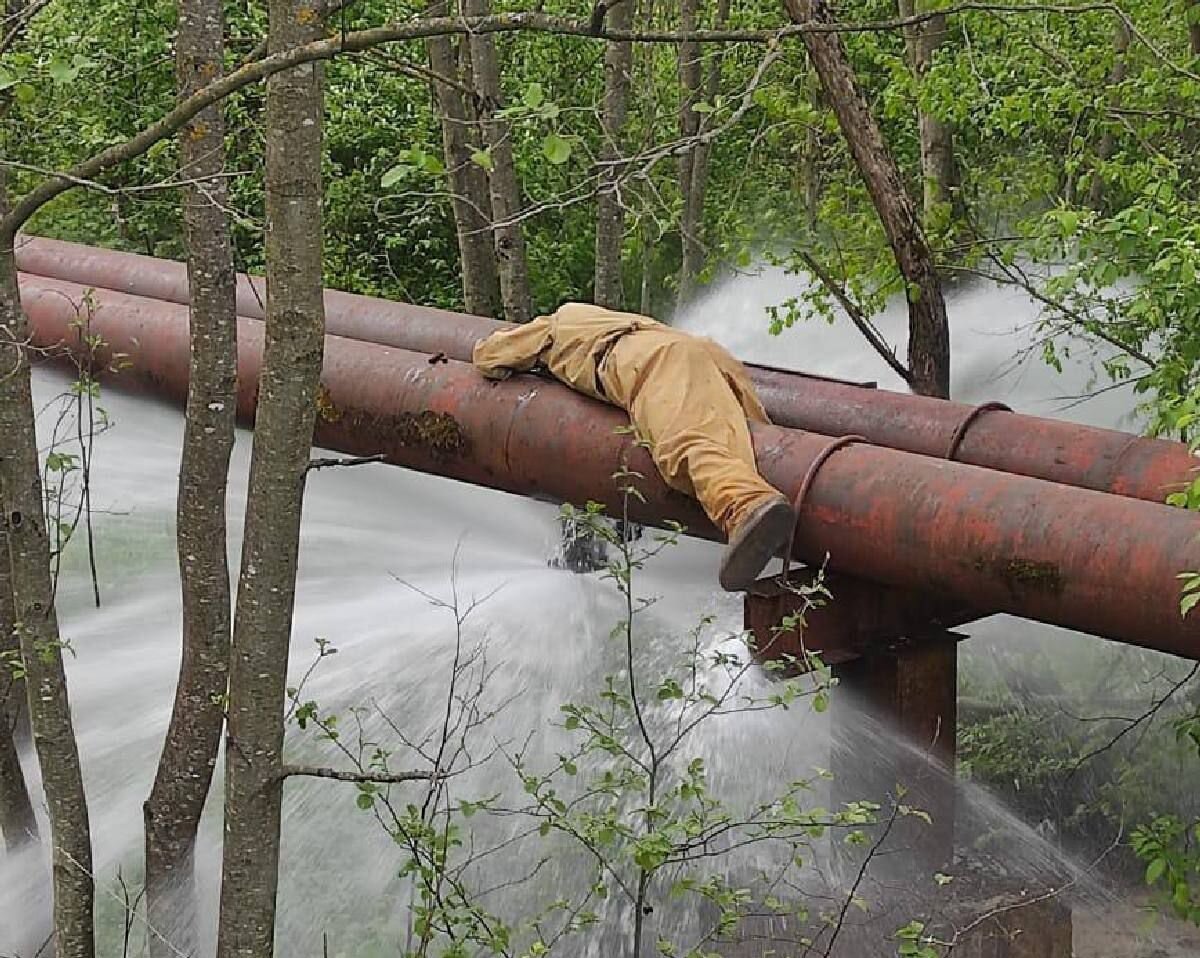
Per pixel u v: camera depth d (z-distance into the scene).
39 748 4.84
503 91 13.52
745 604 5.89
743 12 14.10
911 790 6.22
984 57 9.66
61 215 13.88
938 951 5.93
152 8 12.55
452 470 7.03
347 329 8.69
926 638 6.19
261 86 9.47
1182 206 6.95
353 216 15.14
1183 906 6.68
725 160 17.48
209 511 5.16
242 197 12.80
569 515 5.26
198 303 5.10
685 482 5.94
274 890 4.26
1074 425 6.69
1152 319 6.67
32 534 4.75
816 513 5.74
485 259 11.25
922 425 6.89
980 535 5.36
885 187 8.51
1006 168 11.67
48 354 8.50
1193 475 5.93
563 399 6.62
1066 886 6.63
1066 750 8.65
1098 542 5.14
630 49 10.59
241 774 4.15
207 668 5.22
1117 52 9.79
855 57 13.48
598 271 10.27
